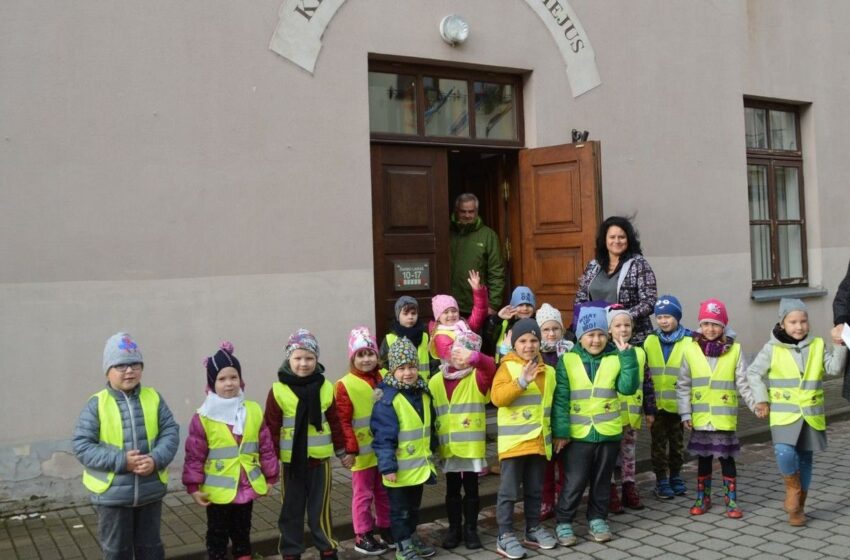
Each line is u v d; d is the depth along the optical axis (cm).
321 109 661
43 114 555
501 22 760
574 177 736
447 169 750
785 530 500
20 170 548
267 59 636
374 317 681
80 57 568
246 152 626
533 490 490
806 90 1041
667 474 616
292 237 644
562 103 800
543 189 761
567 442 494
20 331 545
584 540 497
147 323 586
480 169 833
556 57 796
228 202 618
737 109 952
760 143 1023
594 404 494
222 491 427
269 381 630
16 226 546
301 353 453
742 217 951
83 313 564
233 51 623
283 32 643
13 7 548
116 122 579
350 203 672
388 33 696
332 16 666
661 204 877
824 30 1064
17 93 548
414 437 467
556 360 521
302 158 650
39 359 550
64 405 557
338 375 661
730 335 544
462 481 494
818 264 1060
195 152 606
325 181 661
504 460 480
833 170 1075
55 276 556
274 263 635
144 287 585
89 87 570
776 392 516
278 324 635
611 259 615
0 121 543
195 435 430
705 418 535
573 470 493
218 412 431
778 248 1038
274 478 446
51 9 559
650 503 571
